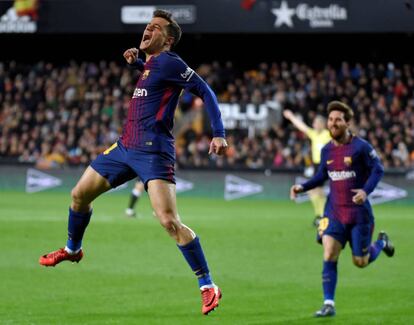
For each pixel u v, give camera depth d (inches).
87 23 3408.0
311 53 3988.7
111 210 2330.2
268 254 1466.5
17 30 3447.3
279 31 3309.5
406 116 3191.4
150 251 1478.8
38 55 4197.8
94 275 1211.9
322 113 3240.7
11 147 3351.4
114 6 3393.2
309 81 3499.0
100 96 3540.8
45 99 3577.8
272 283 1168.2
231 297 1056.2
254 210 2448.3
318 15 3270.2
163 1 3356.3
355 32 3257.9
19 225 1822.1
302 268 1310.3
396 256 1450.5
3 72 3747.5
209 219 2103.8
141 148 733.9
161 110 737.0
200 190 3016.7
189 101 3371.1
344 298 1050.7
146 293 1075.9
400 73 3479.3
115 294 1064.2
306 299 1045.8
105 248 1505.9
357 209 953.5
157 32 747.4
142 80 745.0
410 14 3203.7
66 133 3376.0
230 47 4035.4
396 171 2829.7
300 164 3043.8
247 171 2965.1
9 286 1107.9
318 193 1984.5
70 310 955.3
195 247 735.1
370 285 1154.7
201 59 4074.8
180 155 3191.4
